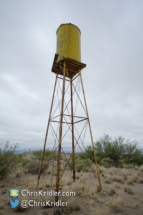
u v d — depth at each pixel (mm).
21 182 9805
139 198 7262
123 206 6191
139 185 9820
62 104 8023
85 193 7188
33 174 12633
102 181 10367
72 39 9398
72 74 10953
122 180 10422
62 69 9984
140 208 6047
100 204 6316
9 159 10805
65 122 9703
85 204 6223
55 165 17484
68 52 9023
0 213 5355
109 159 19203
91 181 10336
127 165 18094
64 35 9484
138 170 15016
